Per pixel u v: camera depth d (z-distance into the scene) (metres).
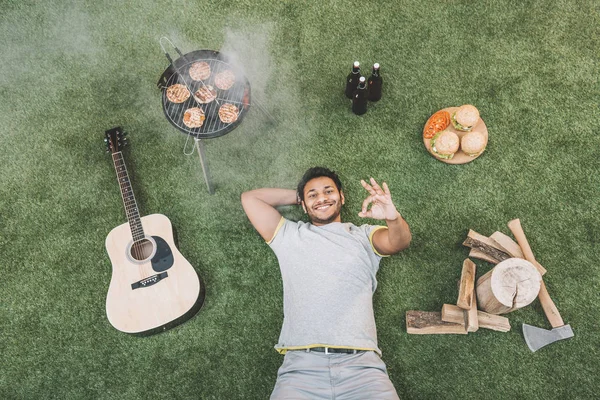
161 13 2.67
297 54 2.58
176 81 2.09
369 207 2.34
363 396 1.73
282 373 1.85
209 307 2.24
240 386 2.15
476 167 2.37
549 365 2.11
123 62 2.60
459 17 2.60
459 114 2.24
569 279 2.21
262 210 2.01
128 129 2.49
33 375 2.18
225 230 2.35
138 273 2.07
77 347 2.20
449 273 2.25
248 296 2.26
